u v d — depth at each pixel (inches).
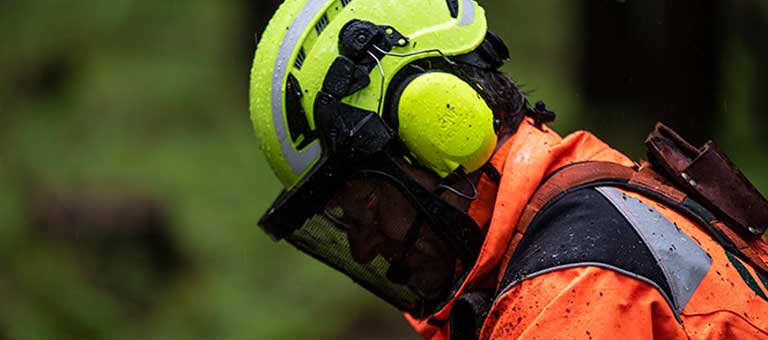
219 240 931.3
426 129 217.5
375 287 239.8
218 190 1038.4
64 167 1079.6
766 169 797.2
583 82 746.2
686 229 208.1
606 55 724.0
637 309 192.5
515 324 199.0
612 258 196.1
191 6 1485.0
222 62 1359.5
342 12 226.8
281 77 229.5
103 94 1304.1
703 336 195.0
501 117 228.5
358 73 220.4
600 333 189.8
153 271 859.4
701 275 200.5
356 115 220.5
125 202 864.3
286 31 231.1
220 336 810.8
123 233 847.1
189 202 997.8
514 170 217.5
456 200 222.2
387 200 226.2
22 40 1432.1
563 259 198.1
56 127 1220.5
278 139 231.8
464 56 229.0
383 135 218.5
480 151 219.6
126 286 820.6
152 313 818.2
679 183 218.4
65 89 1339.8
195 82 1312.7
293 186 234.1
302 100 226.8
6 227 823.7
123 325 782.5
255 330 819.4
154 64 1370.6
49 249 813.2
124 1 1482.5
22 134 1201.4
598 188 212.5
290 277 887.1
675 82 703.1
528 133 227.3
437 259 228.7
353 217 229.8
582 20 745.0
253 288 869.2
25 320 714.8
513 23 1375.5
